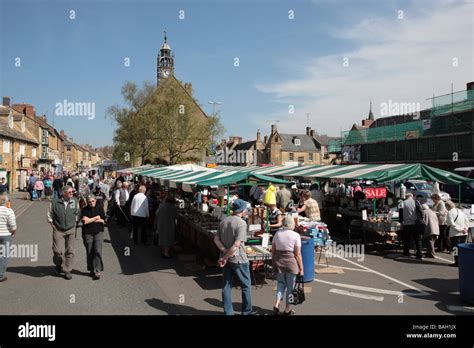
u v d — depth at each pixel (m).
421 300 6.66
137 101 40.16
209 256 9.51
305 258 7.61
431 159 35.84
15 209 20.45
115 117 39.94
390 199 13.59
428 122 35.66
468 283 6.43
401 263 9.39
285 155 69.31
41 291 6.89
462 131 32.50
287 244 5.73
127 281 7.59
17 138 34.34
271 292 7.04
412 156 38.28
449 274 8.37
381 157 42.91
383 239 11.69
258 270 8.22
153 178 14.95
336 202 15.38
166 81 41.50
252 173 8.66
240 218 5.58
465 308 6.26
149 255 10.02
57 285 7.25
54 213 7.63
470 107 31.59
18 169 35.06
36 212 19.25
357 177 11.52
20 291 6.88
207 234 8.97
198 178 10.84
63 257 7.87
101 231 7.80
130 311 5.97
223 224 5.59
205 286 7.29
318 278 8.03
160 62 59.22
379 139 42.88
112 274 8.10
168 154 41.31
